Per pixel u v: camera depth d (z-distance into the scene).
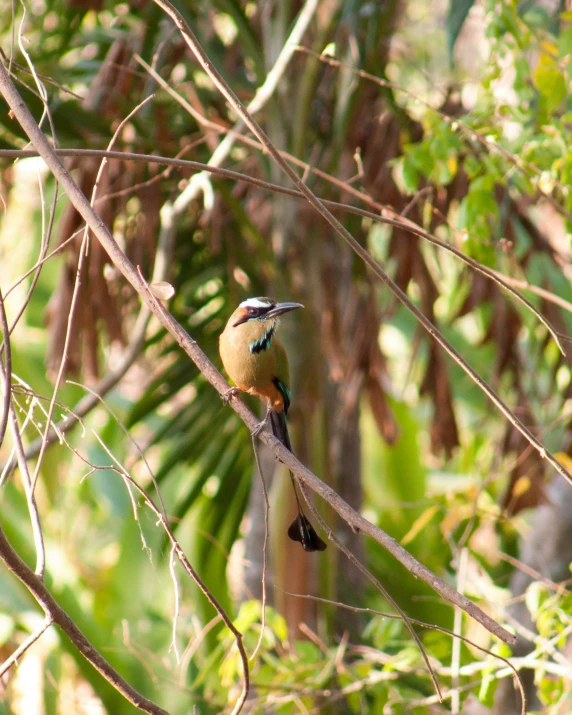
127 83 11.08
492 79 8.08
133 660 11.59
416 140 11.27
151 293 5.33
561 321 11.29
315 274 10.60
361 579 13.72
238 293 11.82
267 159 10.89
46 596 4.81
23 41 6.27
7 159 10.70
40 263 5.28
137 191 10.99
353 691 8.92
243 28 10.80
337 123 10.16
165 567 12.57
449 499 10.00
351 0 10.05
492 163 7.82
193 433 12.24
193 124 11.59
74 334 10.80
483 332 11.66
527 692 12.57
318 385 10.35
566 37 8.12
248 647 9.31
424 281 11.16
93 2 11.55
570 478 5.29
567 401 11.36
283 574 9.97
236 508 12.53
